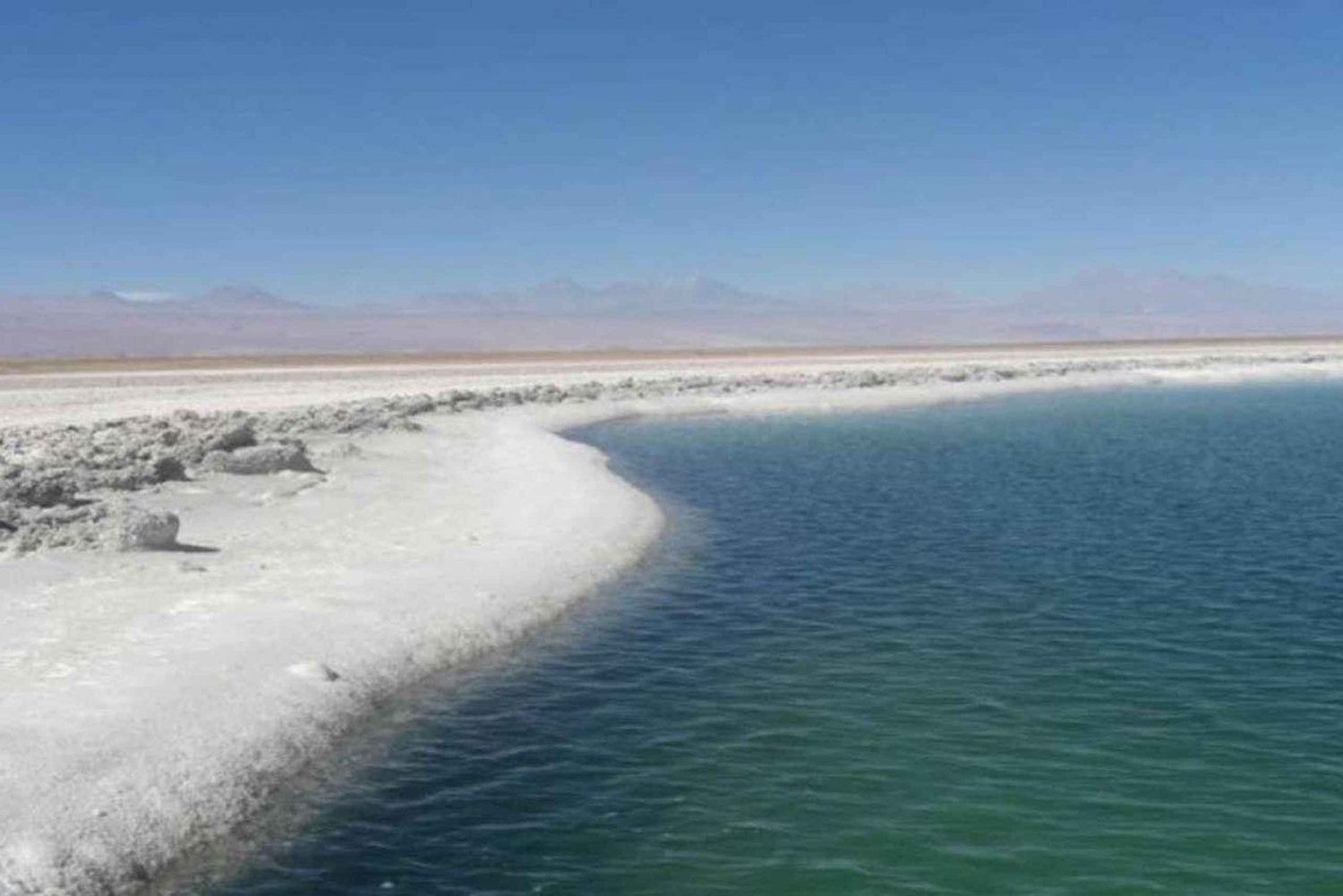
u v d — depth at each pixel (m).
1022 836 14.66
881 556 30.83
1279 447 57.59
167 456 36.69
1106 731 18.09
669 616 24.70
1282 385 109.38
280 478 37.84
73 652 18.78
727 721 18.62
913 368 113.31
